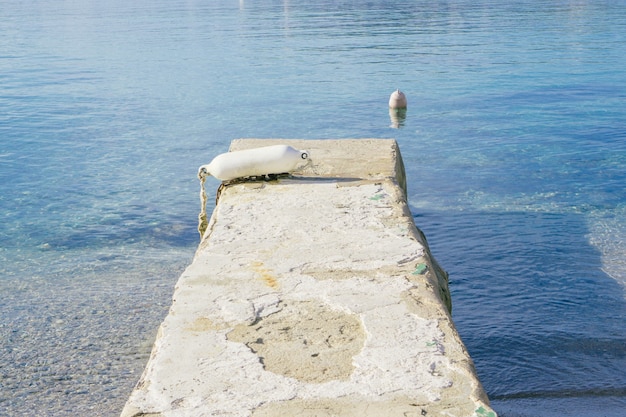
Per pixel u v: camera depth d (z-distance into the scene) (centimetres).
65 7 8044
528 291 1078
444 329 528
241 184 906
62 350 904
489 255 1205
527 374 872
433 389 450
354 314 555
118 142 1922
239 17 6012
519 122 2106
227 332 529
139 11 7125
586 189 1513
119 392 817
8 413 778
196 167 1695
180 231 1320
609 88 2584
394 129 2055
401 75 2930
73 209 1428
